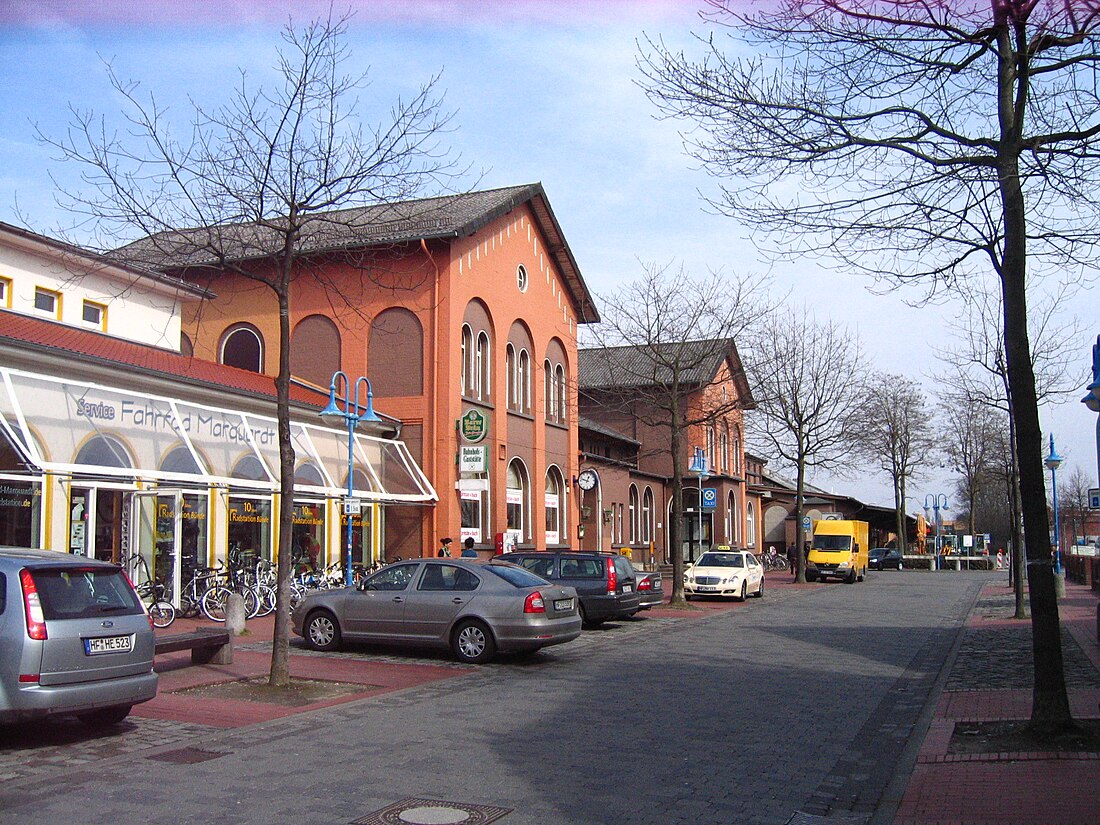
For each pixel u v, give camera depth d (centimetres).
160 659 1402
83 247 1334
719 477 5147
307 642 1582
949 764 797
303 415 2470
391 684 1248
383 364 2903
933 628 2119
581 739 913
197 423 2042
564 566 2077
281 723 979
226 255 1351
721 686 1261
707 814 670
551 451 3603
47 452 1638
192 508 2012
